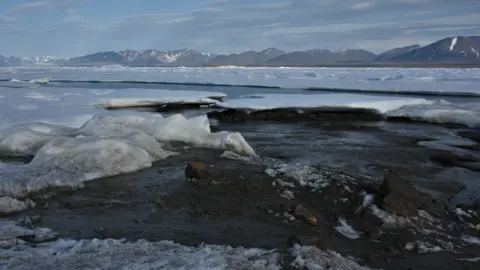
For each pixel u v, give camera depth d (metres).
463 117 12.23
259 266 3.31
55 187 5.67
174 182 5.99
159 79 37.09
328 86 25.59
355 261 3.65
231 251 3.65
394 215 4.64
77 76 44.00
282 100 15.15
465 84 25.23
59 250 3.66
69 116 11.20
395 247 3.97
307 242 3.89
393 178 5.13
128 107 15.91
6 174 5.95
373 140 9.73
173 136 8.64
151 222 4.55
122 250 3.60
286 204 5.08
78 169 6.26
